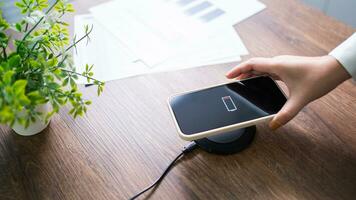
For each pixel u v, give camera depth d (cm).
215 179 44
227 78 54
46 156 47
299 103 46
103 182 44
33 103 35
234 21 68
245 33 66
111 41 64
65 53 43
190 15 70
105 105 53
